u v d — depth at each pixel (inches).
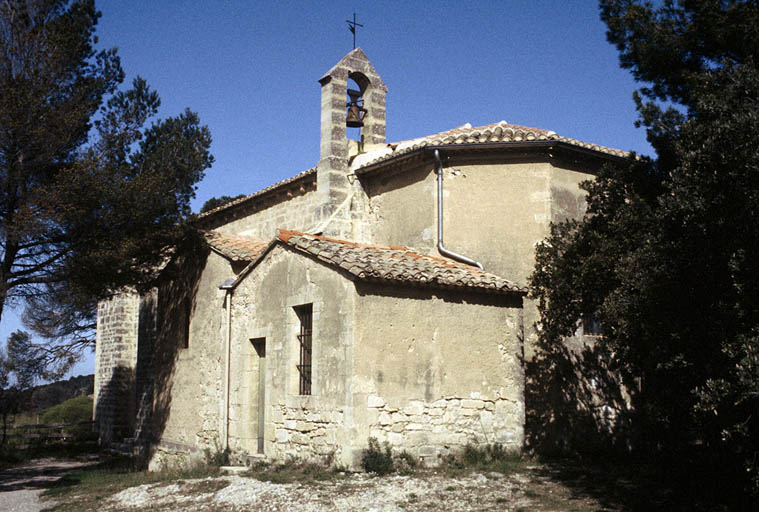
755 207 302.7
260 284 556.1
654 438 533.0
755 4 422.6
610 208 461.4
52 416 1339.8
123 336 1024.2
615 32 491.2
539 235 570.6
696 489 393.7
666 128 441.1
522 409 505.7
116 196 567.5
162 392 702.5
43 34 574.6
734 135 308.0
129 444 882.8
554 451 519.8
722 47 443.5
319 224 658.8
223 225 896.9
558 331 496.1
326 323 465.4
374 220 658.2
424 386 462.9
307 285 492.1
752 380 271.1
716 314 325.7
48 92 566.3
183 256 693.9
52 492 530.6
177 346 690.2
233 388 577.9
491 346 500.4
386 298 457.1
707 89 392.8
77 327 1188.5
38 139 550.6
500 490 394.6
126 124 625.6
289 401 495.2
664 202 342.6
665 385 382.3
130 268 621.0
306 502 370.9
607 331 415.8
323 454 452.4
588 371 565.0
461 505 360.8
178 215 637.3
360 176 666.8
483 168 584.7
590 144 607.2
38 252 578.6
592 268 437.4
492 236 573.3
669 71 472.7
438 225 574.2
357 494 380.8
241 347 574.6
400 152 604.1
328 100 688.4
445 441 464.8
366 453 432.1
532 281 505.7
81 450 964.0
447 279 478.9
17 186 556.7
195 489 440.8
